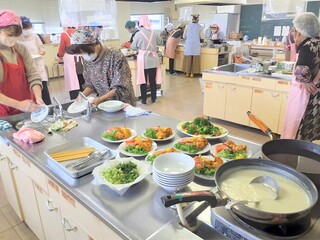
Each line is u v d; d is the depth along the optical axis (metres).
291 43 3.46
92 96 2.12
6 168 1.80
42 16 8.01
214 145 1.32
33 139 1.42
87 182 1.06
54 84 6.50
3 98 1.67
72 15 3.19
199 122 1.53
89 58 1.94
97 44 1.90
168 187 0.92
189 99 5.11
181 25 7.47
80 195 0.98
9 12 1.64
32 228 1.80
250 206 0.69
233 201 0.69
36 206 1.56
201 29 6.84
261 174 0.84
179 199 0.73
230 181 0.81
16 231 1.94
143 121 1.72
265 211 0.65
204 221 0.82
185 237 0.75
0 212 2.13
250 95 3.45
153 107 4.65
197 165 1.06
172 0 8.16
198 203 0.88
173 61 7.51
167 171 0.99
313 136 2.50
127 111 1.83
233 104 3.67
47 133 1.55
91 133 1.55
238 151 1.21
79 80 4.36
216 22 9.03
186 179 0.92
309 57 2.13
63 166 1.13
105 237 0.94
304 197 0.73
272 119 3.33
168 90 5.80
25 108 1.72
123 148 1.29
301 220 0.70
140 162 1.10
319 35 2.14
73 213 1.12
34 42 3.87
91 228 1.02
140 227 0.82
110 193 0.98
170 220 0.84
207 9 9.68
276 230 0.68
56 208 1.28
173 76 7.30
